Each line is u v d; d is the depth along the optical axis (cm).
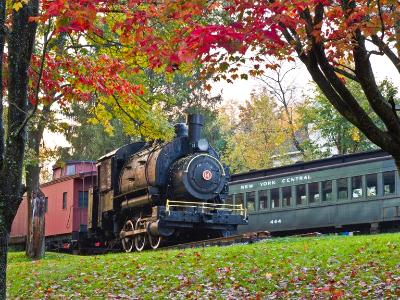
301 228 2750
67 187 3306
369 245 1441
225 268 1352
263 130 4328
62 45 1320
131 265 1517
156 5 895
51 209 3475
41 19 757
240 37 751
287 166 2897
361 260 1299
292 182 2823
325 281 1168
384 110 802
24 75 808
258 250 1536
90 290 1296
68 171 3566
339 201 2609
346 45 820
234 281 1248
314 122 3766
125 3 897
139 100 1310
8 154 791
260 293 1136
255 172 3064
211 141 4894
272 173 2983
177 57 811
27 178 2220
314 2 783
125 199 2622
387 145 810
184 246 2173
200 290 1203
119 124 4281
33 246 2208
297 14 832
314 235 1956
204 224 2353
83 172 3194
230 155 4456
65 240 3281
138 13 867
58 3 739
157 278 1341
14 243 3631
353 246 1451
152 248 2362
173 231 2300
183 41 782
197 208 2348
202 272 1345
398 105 837
